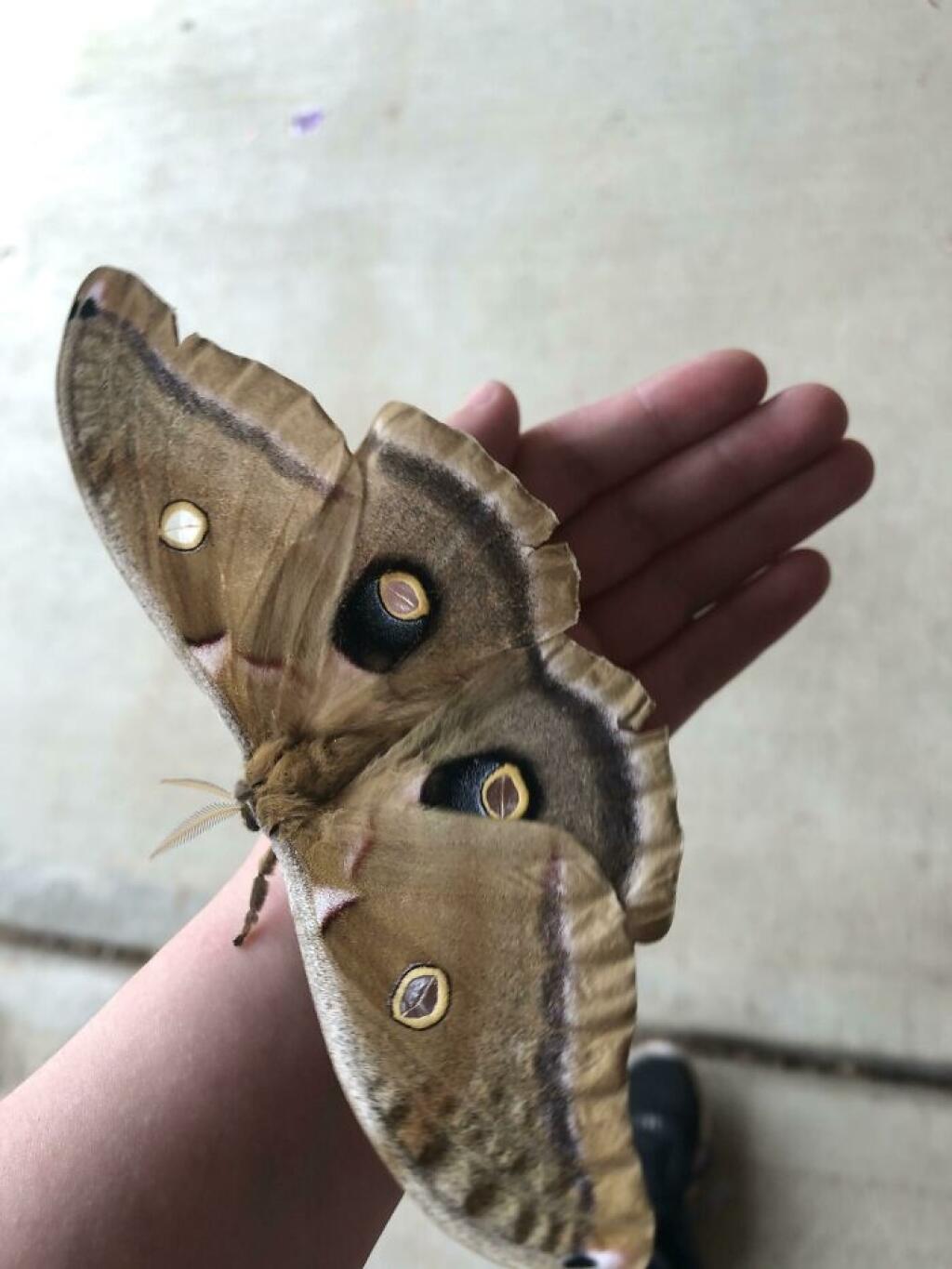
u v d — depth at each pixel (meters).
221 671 0.15
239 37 0.40
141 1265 0.17
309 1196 0.19
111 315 0.14
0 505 0.37
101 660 0.35
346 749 0.15
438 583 0.15
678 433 0.24
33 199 0.40
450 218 0.36
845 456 0.24
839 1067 0.27
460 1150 0.12
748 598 0.25
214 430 0.15
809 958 0.28
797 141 0.34
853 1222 0.26
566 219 0.35
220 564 0.15
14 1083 0.32
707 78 0.35
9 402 0.38
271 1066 0.19
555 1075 0.12
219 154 0.39
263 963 0.20
